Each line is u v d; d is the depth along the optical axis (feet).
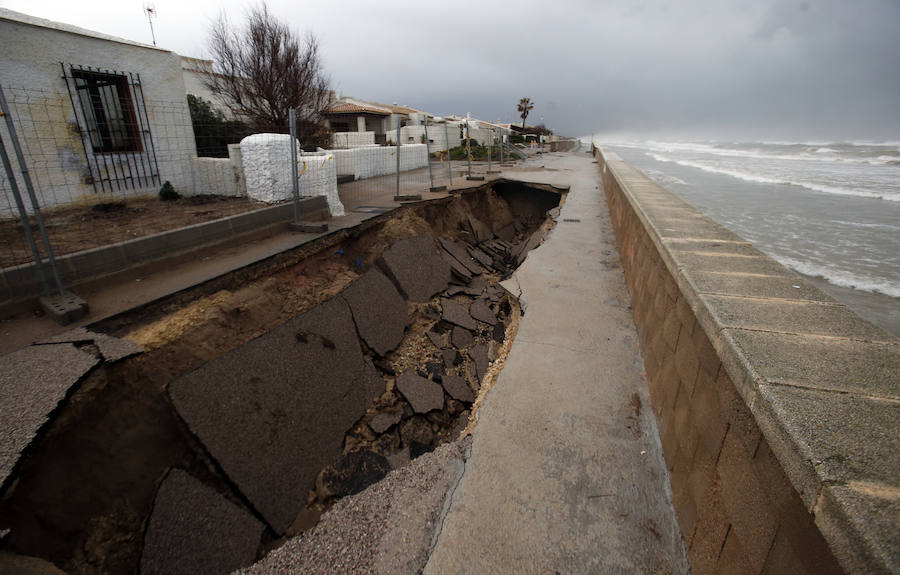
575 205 36.50
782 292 6.59
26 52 21.01
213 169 27.76
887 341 4.96
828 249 28.04
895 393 3.93
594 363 11.32
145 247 15.67
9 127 11.47
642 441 8.39
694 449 6.28
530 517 6.75
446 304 23.45
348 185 40.06
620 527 6.55
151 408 11.18
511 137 139.74
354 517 7.17
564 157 103.76
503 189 53.01
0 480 7.50
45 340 11.33
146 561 9.37
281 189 24.82
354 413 15.07
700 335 6.57
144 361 11.64
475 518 6.77
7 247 16.58
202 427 11.25
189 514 10.23
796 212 40.19
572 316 14.33
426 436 14.88
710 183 63.21
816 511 3.09
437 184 42.96
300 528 11.60
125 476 10.02
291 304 17.84
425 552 6.29
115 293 14.21
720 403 5.47
